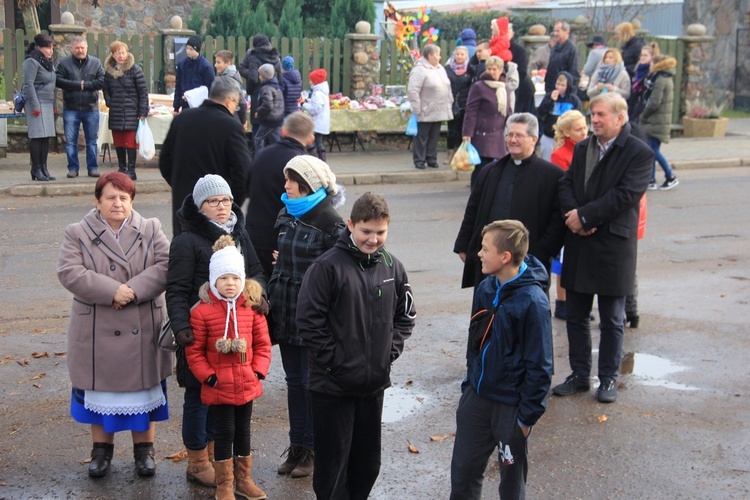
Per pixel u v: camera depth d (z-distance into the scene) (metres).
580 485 5.03
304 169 4.84
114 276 4.82
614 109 5.99
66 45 15.57
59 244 9.88
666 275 9.37
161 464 5.20
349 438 4.30
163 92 16.86
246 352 4.62
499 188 6.21
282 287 4.94
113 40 16.20
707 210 12.55
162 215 11.49
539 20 23.78
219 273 4.51
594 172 6.05
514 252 4.14
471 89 12.41
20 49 15.49
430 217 11.84
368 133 17.08
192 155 6.54
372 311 4.21
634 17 23.03
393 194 13.46
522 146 6.07
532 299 4.08
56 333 7.25
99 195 4.87
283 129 5.71
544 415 5.99
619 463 5.30
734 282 9.15
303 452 5.09
